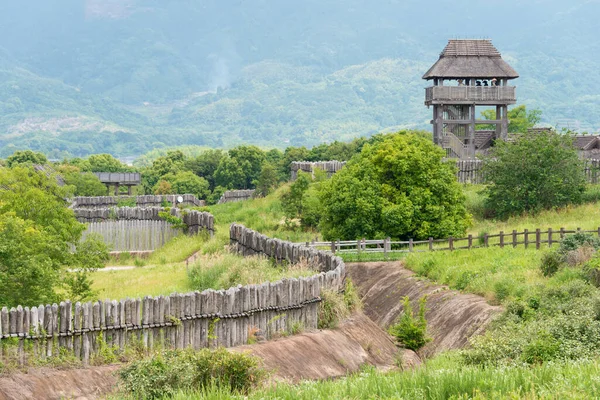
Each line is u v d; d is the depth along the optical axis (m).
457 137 117.69
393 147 75.75
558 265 54.16
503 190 84.00
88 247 56.81
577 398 23.19
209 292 40.41
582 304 42.47
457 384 26.20
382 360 45.06
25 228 47.31
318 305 45.94
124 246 85.31
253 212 97.56
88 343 37.00
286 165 170.12
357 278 64.69
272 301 43.12
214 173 193.12
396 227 72.31
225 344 40.88
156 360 33.12
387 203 73.06
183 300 39.59
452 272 57.94
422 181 73.94
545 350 35.75
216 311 40.56
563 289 47.22
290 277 47.94
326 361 41.69
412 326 48.12
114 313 37.75
